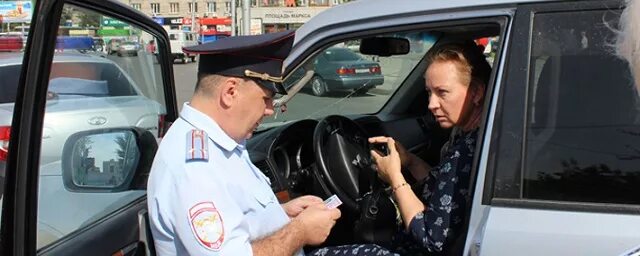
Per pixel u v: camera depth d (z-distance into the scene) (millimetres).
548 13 1642
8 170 1209
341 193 2488
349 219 2539
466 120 1936
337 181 2496
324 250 2148
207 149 1520
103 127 1847
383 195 2377
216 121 1583
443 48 1966
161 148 1556
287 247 1633
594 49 1581
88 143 1736
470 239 1648
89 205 1661
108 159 1848
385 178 2094
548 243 1522
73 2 1377
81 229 1558
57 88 1549
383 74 3246
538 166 1594
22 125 1212
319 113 3053
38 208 1384
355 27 2000
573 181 1563
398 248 2117
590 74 1581
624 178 1524
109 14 1709
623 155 1534
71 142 1623
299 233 1687
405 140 3174
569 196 1563
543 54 1631
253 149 2637
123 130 1992
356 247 2121
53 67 1445
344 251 2119
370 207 2344
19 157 1210
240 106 1573
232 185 1566
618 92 1550
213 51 1536
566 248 1506
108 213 1711
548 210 1562
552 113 1604
